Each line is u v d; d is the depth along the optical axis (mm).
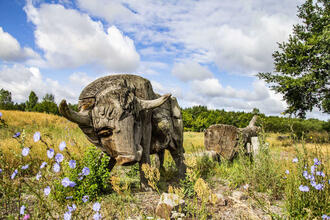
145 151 3787
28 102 52656
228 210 3285
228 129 6352
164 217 2742
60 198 2100
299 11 19469
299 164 3117
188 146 11469
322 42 16891
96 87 3119
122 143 2926
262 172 4285
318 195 2891
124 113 3000
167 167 5766
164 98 3254
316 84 17438
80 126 3031
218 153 6441
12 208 2684
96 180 3484
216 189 4383
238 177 4977
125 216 2725
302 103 18797
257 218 2861
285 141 12398
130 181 4551
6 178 2398
